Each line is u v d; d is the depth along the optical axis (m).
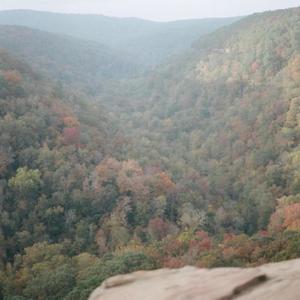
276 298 11.30
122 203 75.50
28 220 70.38
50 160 81.38
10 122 85.44
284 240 46.25
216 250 50.91
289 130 104.31
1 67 114.75
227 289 12.47
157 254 55.03
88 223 72.19
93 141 96.75
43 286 48.69
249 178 95.12
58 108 103.94
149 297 13.42
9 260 64.19
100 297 14.40
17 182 73.19
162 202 77.62
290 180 87.88
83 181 78.12
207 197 89.81
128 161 89.25
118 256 52.56
